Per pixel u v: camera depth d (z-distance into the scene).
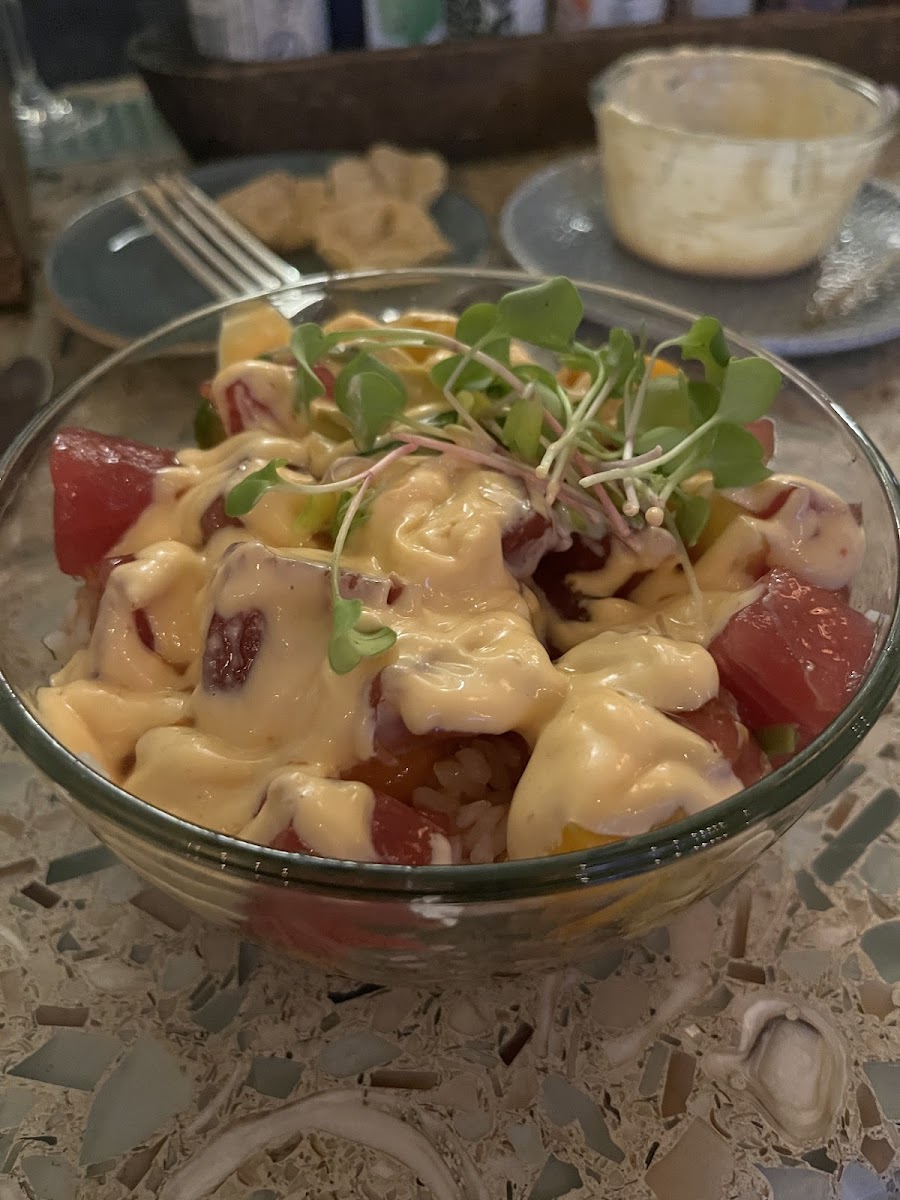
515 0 0.37
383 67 0.36
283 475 0.17
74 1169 0.14
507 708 0.13
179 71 0.35
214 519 0.17
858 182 0.31
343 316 0.21
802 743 0.15
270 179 0.33
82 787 0.12
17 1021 0.16
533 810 0.13
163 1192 0.14
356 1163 0.14
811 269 0.32
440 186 0.34
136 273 0.31
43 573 0.18
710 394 0.17
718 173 0.29
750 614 0.15
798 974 0.16
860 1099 0.15
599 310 0.22
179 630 0.16
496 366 0.17
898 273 0.32
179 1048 0.15
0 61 0.41
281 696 0.14
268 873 0.11
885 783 0.19
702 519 0.16
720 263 0.31
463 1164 0.14
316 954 0.14
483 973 0.14
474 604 0.15
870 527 0.17
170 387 0.22
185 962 0.16
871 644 0.15
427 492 0.16
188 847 0.12
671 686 0.14
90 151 0.41
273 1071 0.15
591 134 0.40
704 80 0.36
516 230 0.34
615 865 0.11
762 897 0.17
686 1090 0.15
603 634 0.15
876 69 0.40
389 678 0.13
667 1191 0.14
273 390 0.19
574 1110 0.15
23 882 0.18
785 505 0.17
